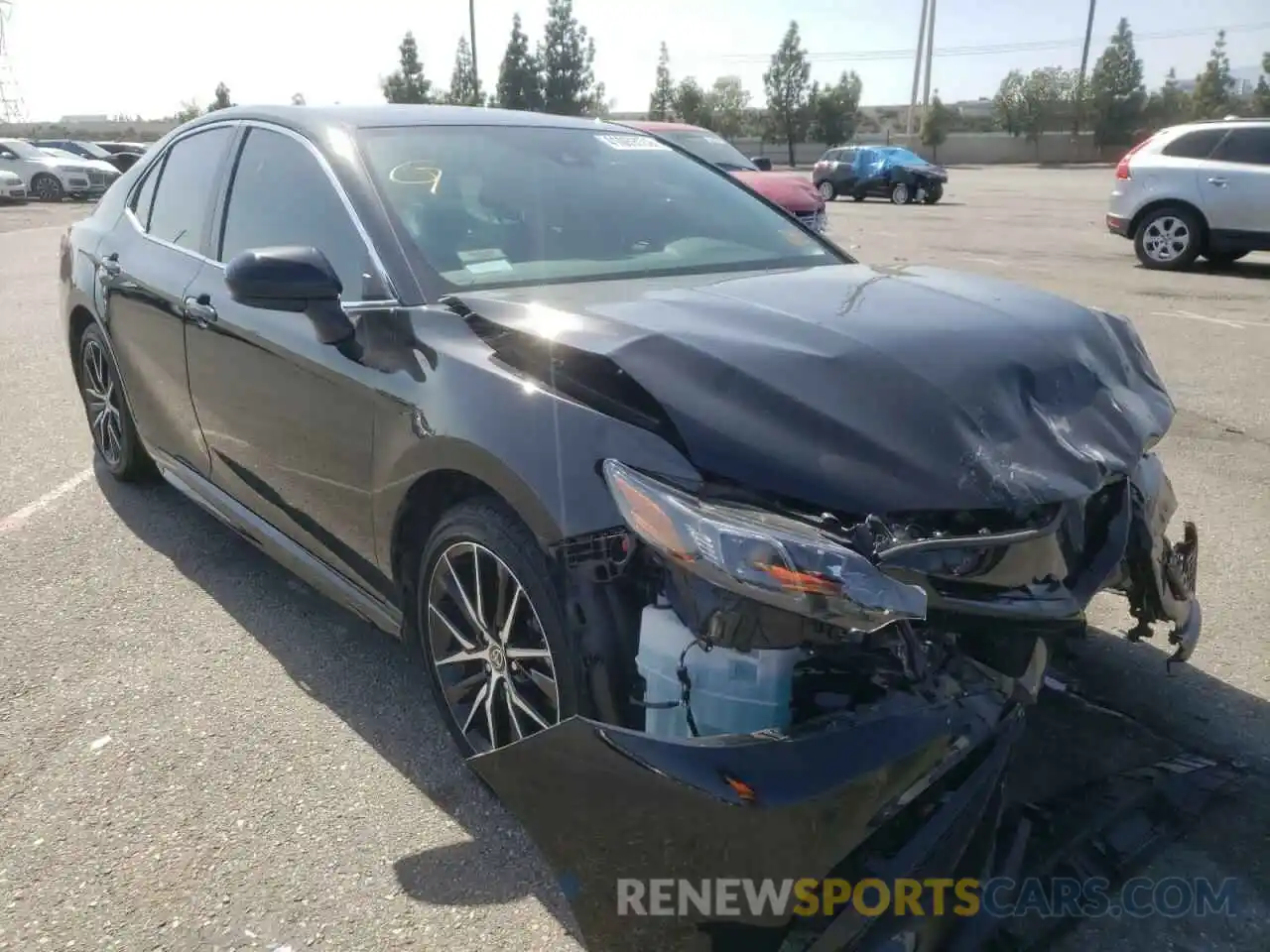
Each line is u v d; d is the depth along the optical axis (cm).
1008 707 207
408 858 247
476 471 233
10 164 2741
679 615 198
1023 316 258
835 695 194
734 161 1217
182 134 423
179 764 283
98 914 229
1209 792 262
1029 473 209
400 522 270
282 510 331
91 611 370
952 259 1368
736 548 190
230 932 224
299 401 301
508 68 5103
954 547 200
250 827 258
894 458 204
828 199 3030
